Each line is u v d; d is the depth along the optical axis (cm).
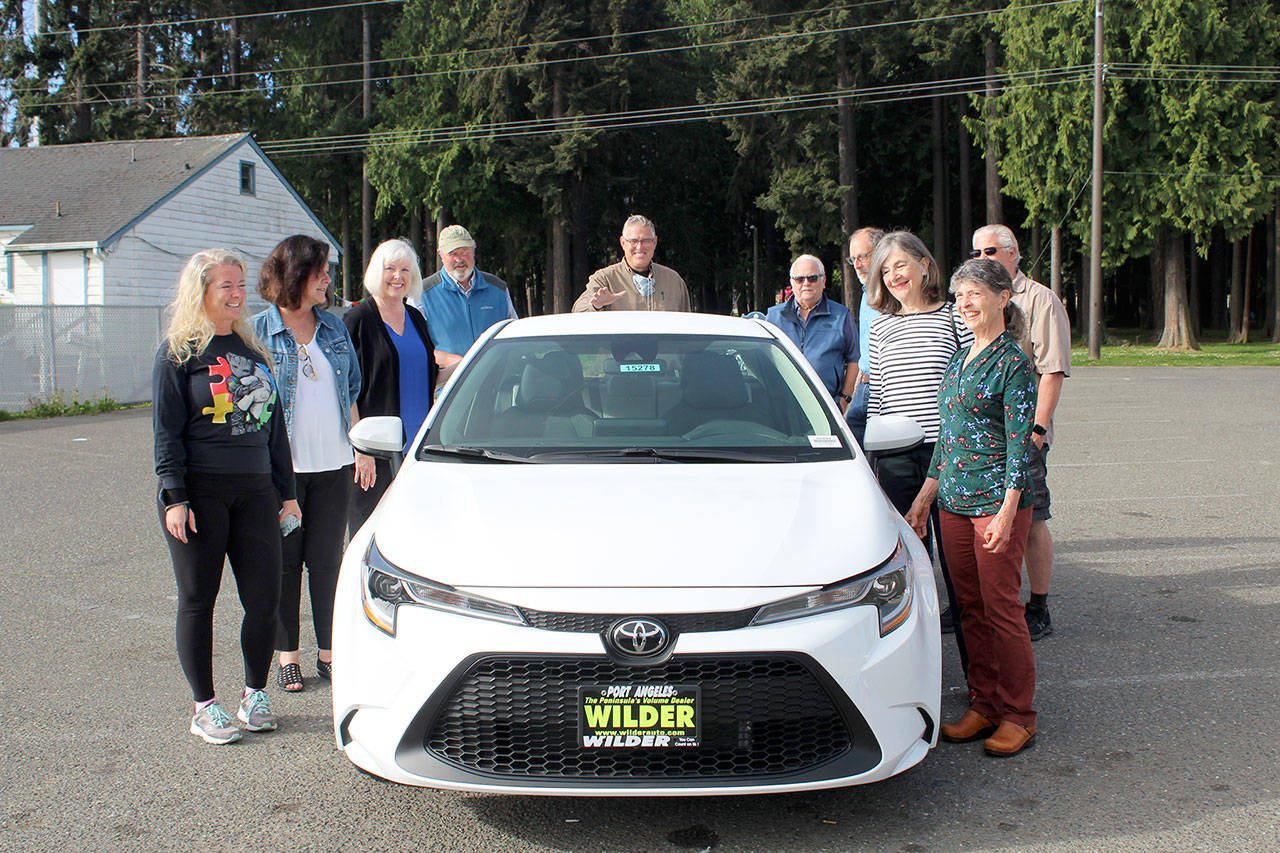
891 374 524
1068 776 385
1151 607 601
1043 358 538
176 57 5175
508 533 341
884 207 4925
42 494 1026
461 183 4356
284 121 4972
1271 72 3269
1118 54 3328
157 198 2638
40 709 459
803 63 3925
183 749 416
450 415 439
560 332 488
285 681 490
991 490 413
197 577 418
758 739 317
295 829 347
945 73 4422
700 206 5500
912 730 331
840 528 348
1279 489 962
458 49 4362
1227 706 449
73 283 2531
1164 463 1134
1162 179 3325
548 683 316
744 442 415
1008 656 411
